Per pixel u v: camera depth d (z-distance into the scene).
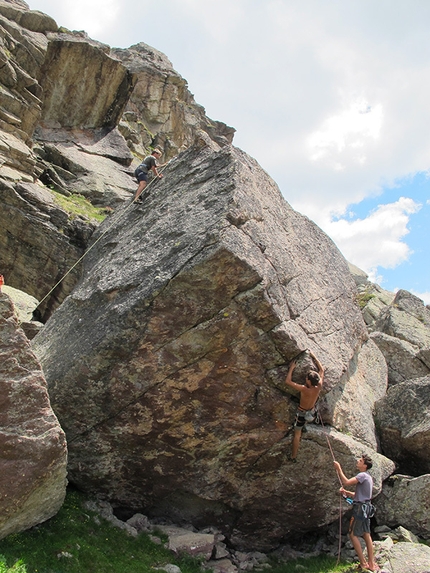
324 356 10.03
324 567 9.41
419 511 10.41
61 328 10.89
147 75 49.97
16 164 21.02
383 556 9.22
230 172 10.56
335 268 13.11
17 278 18.08
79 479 9.81
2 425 7.54
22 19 28.42
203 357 9.23
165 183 13.38
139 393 9.36
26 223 18.16
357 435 10.91
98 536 8.89
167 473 9.86
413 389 12.36
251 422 9.59
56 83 28.34
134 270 9.97
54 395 9.54
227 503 10.04
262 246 9.64
